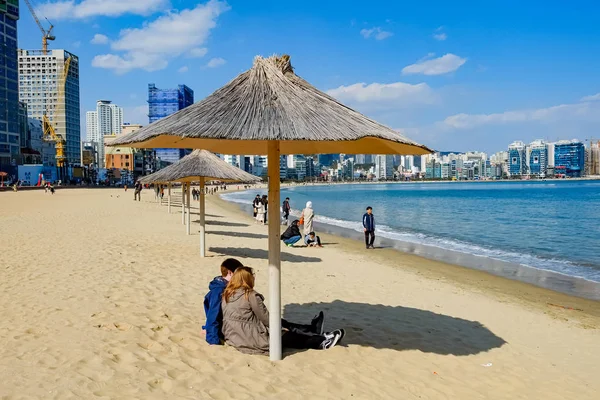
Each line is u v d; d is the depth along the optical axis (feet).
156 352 17.25
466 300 33.40
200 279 31.76
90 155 567.18
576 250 66.13
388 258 55.06
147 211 103.35
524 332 26.18
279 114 14.88
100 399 13.32
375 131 14.84
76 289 26.58
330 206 189.16
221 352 17.65
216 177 40.88
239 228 75.31
